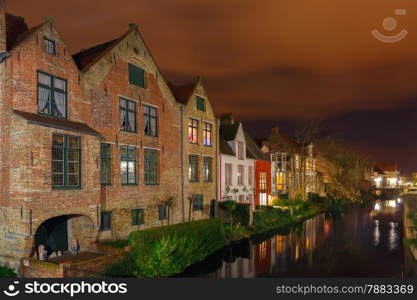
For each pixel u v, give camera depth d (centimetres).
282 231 3145
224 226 2738
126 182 2003
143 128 2134
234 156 3281
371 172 9581
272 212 3650
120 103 1986
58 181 1494
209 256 2150
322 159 6556
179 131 2478
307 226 3469
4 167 1416
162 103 2317
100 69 1841
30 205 1348
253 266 1942
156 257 1616
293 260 2102
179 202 2436
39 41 1511
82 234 1677
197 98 2747
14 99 1398
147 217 2125
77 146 1594
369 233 3083
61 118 1599
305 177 5159
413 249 2256
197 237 2127
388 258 2173
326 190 6181
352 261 2091
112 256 1494
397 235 2992
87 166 1612
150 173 2195
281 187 4431
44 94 1534
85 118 1727
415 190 11669
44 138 1412
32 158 1360
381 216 4347
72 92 1658
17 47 1420
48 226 1596
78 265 1326
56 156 1488
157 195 2220
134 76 2103
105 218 1839
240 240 2655
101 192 1809
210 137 2911
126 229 1962
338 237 2878
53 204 1439
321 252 2327
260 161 3900
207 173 2859
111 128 1892
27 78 1449
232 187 3241
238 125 3469
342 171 6338
